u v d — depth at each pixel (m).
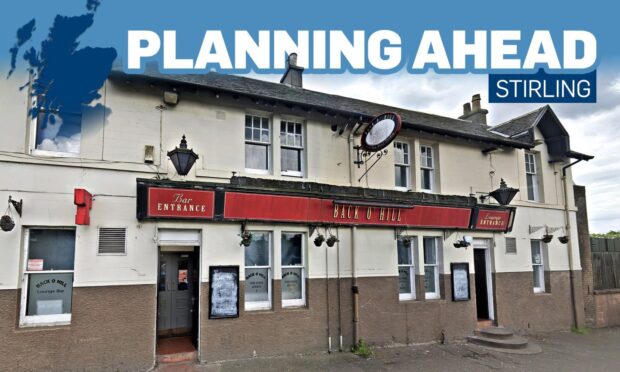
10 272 6.35
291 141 9.16
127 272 7.04
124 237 7.12
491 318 10.98
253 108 8.57
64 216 6.77
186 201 7.36
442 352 8.96
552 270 12.21
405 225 9.71
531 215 12.11
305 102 8.75
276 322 8.12
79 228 6.83
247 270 8.32
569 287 12.46
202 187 7.39
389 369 7.64
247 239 7.77
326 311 8.67
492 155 11.84
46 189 6.71
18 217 6.50
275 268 8.36
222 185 7.57
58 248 6.93
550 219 12.52
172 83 7.45
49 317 6.72
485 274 11.33
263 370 7.22
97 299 6.79
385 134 8.45
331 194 8.64
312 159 9.09
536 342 10.30
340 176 9.37
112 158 7.20
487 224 10.92
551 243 12.38
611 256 13.94
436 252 10.57
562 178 13.02
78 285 6.70
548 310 11.86
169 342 8.15
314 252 8.77
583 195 13.59
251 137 8.75
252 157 8.75
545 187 12.63
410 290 10.09
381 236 9.59
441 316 10.02
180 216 7.38
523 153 12.56
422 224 9.97
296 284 8.78
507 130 13.50
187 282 8.93
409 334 9.53
